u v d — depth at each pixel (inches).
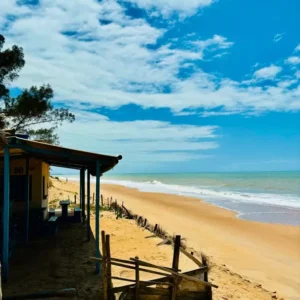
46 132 878.4
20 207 479.8
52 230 494.3
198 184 2780.5
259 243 622.2
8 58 737.0
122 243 473.1
